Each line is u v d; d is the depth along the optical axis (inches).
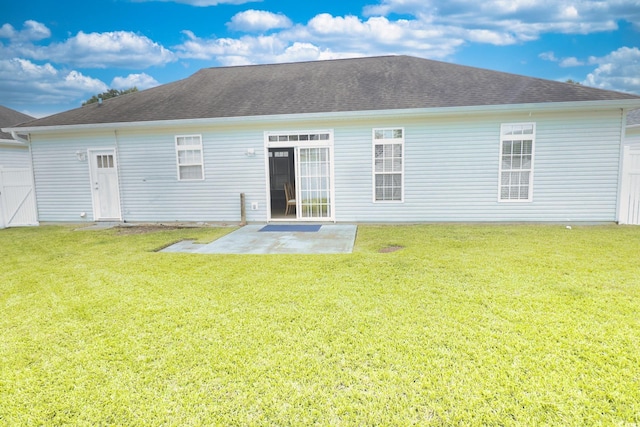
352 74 457.4
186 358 111.3
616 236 281.1
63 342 123.2
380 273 194.1
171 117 382.0
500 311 139.5
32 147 423.5
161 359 111.1
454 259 218.7
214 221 400.8
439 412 85.3
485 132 350.0
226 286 179.5
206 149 393.1
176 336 126.0
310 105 375.9
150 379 100.9
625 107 322.7
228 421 84.4
